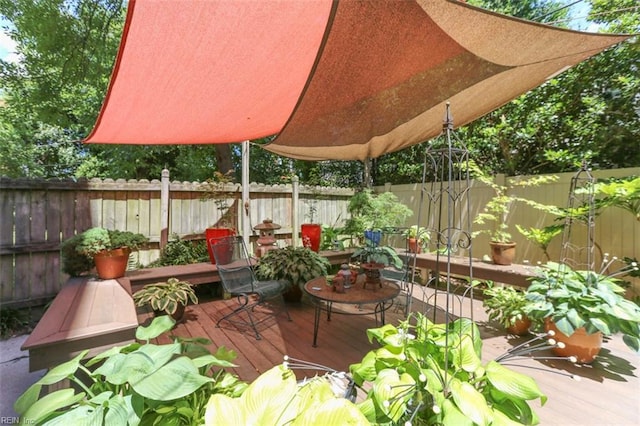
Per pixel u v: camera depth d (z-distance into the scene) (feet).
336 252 18.44
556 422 6.20
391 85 7.27
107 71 20.06
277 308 13.47
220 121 9.82
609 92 14.65
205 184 16.66
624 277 11.94
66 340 5.47
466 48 6.24
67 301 7.99
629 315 7.80
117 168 25.14
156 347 4.22
